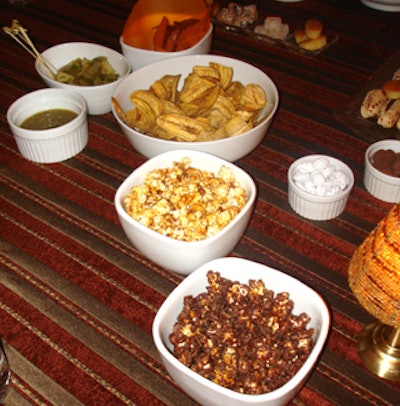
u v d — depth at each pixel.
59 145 0.83
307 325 0.56
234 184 0.68
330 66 1.05
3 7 1.27
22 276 0.68
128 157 0.86
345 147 0.87
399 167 0.75
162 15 0.97
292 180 0.75
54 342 0.61
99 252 0.71
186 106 0.83
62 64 0.99
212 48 1.10
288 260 0.70
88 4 1.28
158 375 0.58
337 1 1.26
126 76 0.86
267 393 0.46
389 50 1.09
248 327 0.54
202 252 0.60
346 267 0.69
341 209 0.75
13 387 0.57
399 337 0.57
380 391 0.56
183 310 0.56
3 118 0.96
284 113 0.94
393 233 0.45
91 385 0.57
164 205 0.64
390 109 0.89
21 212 0.77
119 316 0.63
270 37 1.11
